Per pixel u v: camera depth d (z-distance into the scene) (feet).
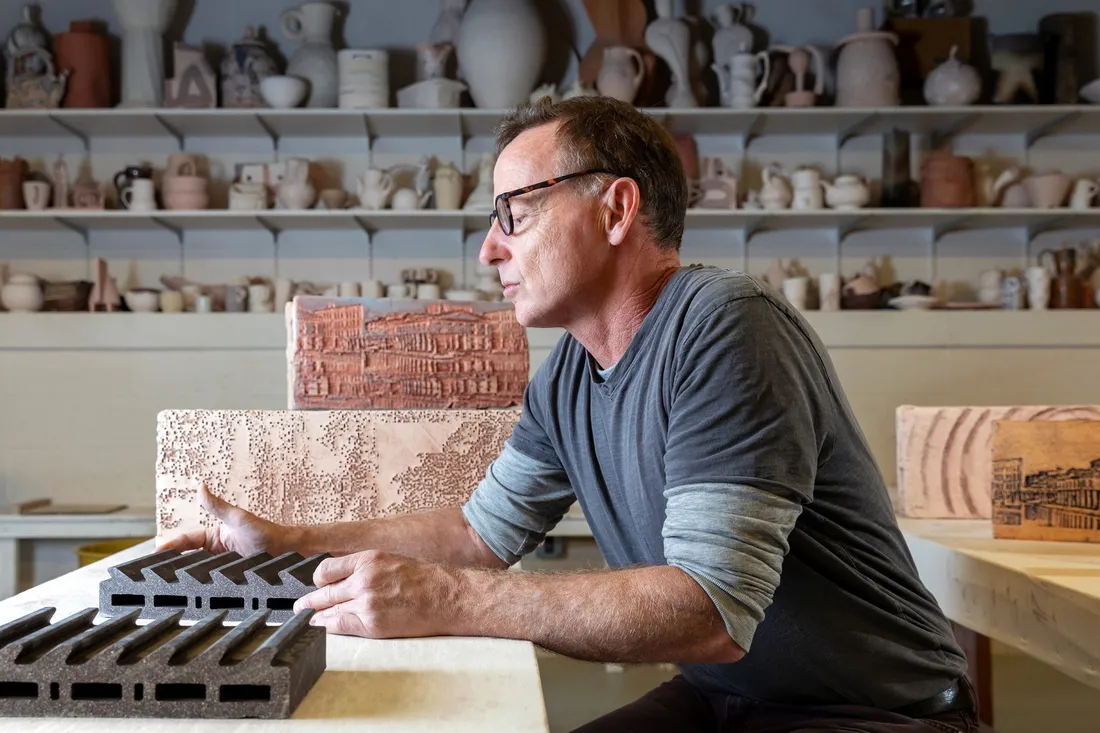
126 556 5.51
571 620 3.52
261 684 2.71
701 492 3.64
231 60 12.51
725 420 3.67
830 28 13.62
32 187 12.30
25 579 12.80
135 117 12.25
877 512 4.35
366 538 4.77
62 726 2.62
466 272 13.57
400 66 13.46
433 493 5.94
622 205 4.20
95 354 12.76
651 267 4.34
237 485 5.83
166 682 2.70
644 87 12.73
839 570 4.09
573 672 12.25
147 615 3.74
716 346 3.75
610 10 12.90
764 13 13.62
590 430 4.58
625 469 4.34
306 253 13.48
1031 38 12.73
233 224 13.01
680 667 4.97
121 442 12.81
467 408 6.40
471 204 12.57
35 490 12.75
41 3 13.05
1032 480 6.97
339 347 6.31
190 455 5.82
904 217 12.92
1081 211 12.57
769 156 13.62
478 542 4.94
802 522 4.09
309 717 2.73
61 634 2.93
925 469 8.34
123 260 13.32
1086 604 5.03
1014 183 13.04
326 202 12.62
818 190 12.71
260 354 12.84
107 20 13.14
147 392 12.80
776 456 3.64
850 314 12.93
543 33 12.50
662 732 4.59
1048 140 13.62
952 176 12.65
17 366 12.73
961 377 13.01
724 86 12.73
